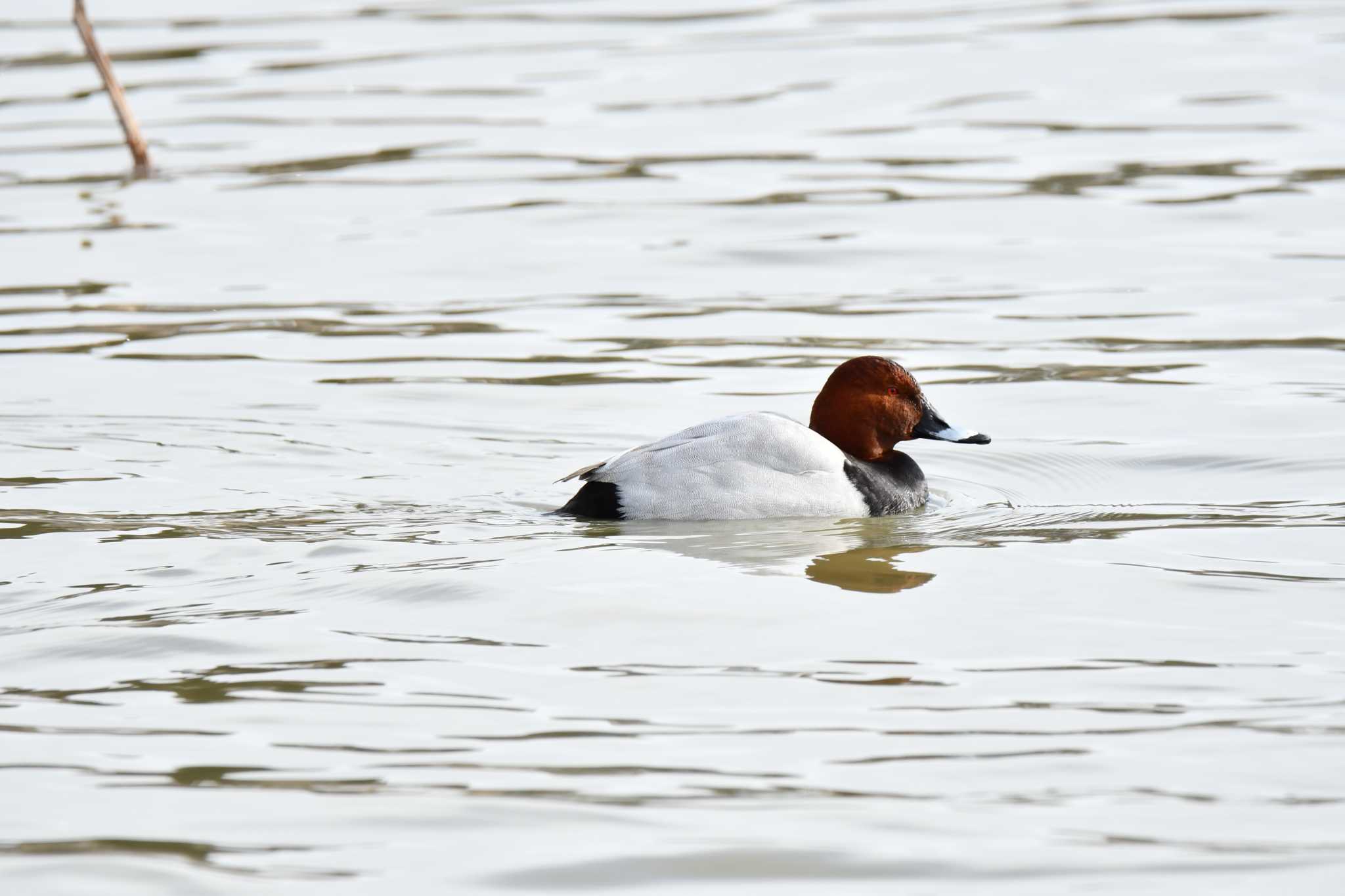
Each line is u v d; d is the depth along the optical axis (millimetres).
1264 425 13461
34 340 16406
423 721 7594
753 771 7070
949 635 8734
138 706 7777
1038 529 10938
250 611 9086
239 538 10469
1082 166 22453
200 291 18188
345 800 6812
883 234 19969
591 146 23906
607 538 10492
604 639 8648
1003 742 7355
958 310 17219
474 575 9656
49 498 11477
